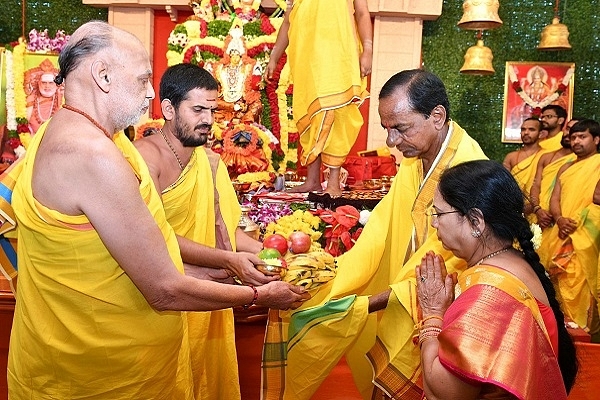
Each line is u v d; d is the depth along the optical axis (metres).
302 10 3.56
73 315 1.74
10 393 1.92
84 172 1.60
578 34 6.80
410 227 2.28
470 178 1.63
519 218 1.62
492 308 1.49
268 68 4.01
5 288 2.75
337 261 2.36
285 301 2.12
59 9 6.79
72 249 1.66
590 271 4.98
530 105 6.84
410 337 2.12
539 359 1.49
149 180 1.82
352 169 4.93
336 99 3.46
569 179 5.23
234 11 5.50
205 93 2.31
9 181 1.83
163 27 6.70
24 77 5.88
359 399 2.89
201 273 2.35
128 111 1.74
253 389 2.87
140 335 1.79
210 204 2.47
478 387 1.51
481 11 5.71
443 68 6.85
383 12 6.40
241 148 4.82
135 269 1.65
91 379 1.81
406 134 2.05
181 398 2.15
